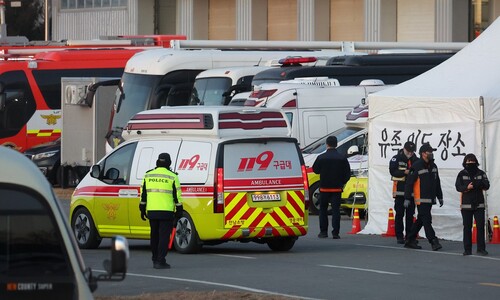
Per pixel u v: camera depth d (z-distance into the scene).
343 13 112.44
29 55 86.56
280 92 58.31
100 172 40.97
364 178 51.66
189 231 38.22
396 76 65.19
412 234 40.47
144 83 69.00
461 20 103.19
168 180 34.44
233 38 122.75
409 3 106.00
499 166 42.41
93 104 73.06
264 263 36.03
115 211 40.16
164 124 39.22
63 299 14.66
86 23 136.38
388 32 107.31
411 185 39.94
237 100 61.62
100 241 41.31
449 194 43.38
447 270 34.19
